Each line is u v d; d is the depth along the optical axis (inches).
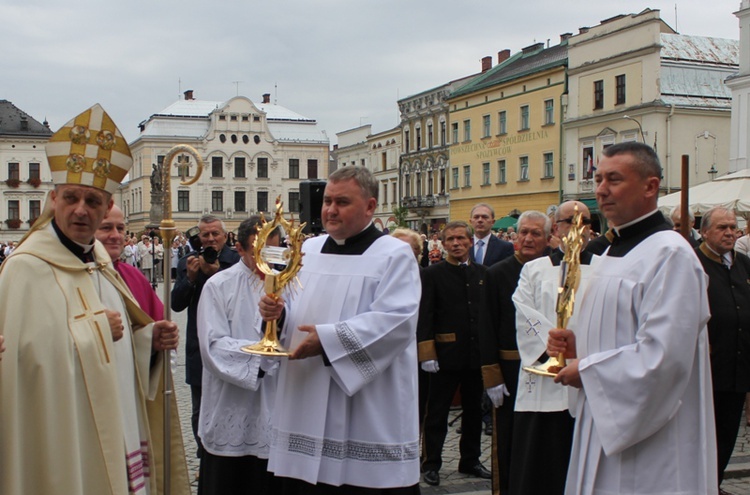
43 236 140.0
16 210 2517.2
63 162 139.9
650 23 1393.9
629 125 1438.2
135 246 1142.3
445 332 253.6
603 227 1459.2
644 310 132.6
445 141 2038.6
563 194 1600.6
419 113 2148.1
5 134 2488.9
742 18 1226.6
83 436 135.6
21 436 129.6
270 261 149.0
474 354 251.8
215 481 193.9
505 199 1780.3
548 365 143.9
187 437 298.4
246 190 2792.8
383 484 150.4
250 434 193.6
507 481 222.5
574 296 145.3
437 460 249.6
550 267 195.3
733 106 1236.5
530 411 189.3
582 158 1556.3
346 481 150.9
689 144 1407.5
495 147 1808.6
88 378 136.0
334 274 154.4
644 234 140.8
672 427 133.0
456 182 1972.2
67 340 134.3
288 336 155.9
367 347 144.9
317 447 148.6
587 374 134.5
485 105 1841.8
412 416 156.6
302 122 2903.5
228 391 193.9
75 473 131.9
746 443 295.9
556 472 185.5
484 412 315.9
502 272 229.1
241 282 200.4
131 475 148.3
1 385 128.2
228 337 193.9
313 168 2874.0
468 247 262.5
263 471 195.5
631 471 133.9
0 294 132.3
